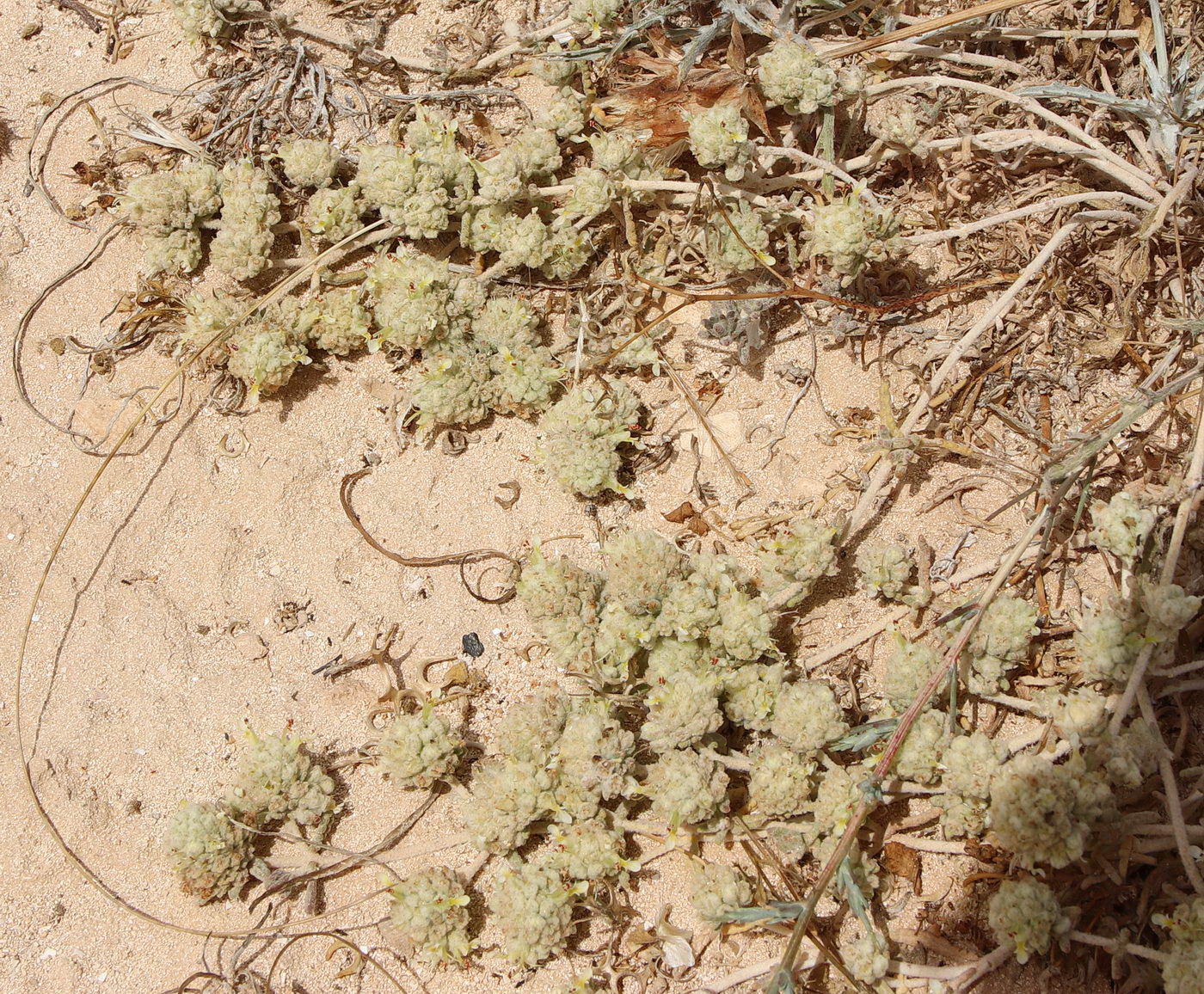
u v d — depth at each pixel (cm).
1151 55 36
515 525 35
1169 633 31
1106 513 32
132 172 37
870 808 31
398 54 38
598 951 33
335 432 35
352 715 34
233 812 33
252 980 33
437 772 33
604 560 34
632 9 36
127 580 35
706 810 32
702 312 36
